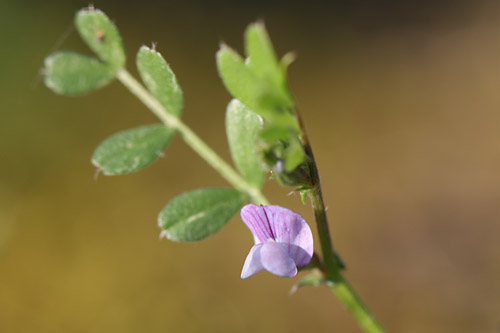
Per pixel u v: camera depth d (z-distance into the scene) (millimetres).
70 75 126
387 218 271
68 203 274
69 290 249
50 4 335
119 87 321
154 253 259
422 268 254
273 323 240
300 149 106
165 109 124
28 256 258
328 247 116
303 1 382
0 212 267
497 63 336
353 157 298
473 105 317
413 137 304
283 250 112
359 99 328
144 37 351
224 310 245
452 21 367
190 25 360
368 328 120
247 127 122
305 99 333
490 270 250
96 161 122
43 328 241
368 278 254
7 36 317
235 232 261
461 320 238
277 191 264
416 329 238
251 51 101
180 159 290
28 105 302
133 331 241
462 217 269
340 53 356
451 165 289
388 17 374
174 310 245
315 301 241
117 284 251
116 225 268
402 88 332
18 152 287
